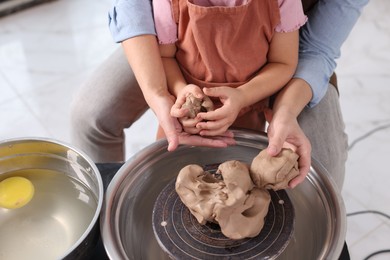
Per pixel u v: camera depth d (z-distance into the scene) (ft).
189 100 2.72
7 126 5.98
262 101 3.26
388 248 4.87
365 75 6.78
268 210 2.44
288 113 2.85
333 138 3.32
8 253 2.38
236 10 2.81
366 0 3.33
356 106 6.35
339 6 3.29
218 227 2.38
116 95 3.74
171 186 2.58
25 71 6.68
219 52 3.01
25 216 2.55
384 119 6.18
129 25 3.13
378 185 5.44
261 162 2.41
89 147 3.95
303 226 2.58
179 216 2.44
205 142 2.76
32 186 2.64
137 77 3.08
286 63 3.14
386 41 7.32
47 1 7.79
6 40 7.16
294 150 2.52
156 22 3.11
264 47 3.08
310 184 2.63
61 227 2.50
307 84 3.12
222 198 2.28
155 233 2.38
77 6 7.79
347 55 7.09
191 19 2.89
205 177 2.49
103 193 2.41
